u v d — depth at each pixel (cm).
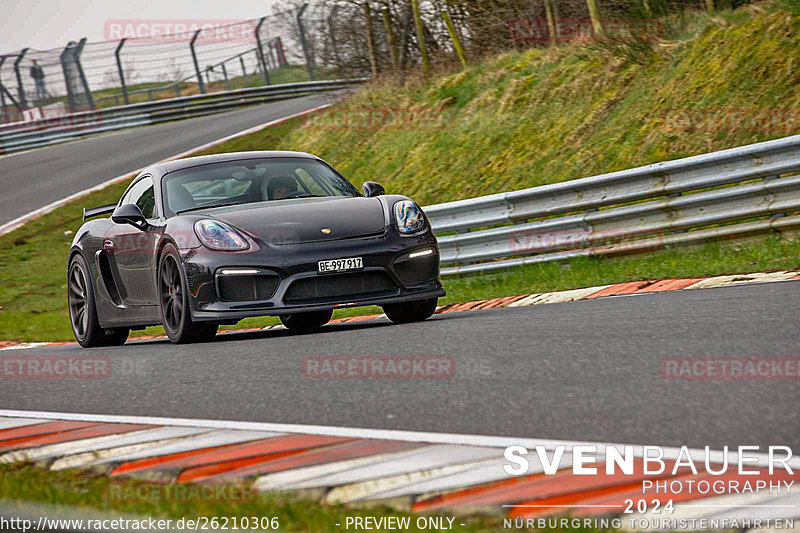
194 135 8531
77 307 2652
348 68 7125
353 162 5678
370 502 751
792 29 3669
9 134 9906
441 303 2928
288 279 1989
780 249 2486
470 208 3238
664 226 2795
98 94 10750
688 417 988
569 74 4634
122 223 2288
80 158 8525
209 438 1059
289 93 10575
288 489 812
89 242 2570
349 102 6506
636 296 2148
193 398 1373
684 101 3822
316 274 1998
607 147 3950
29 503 855
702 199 2706
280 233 2045
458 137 4962
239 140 7650
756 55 3691
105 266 2484
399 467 855
